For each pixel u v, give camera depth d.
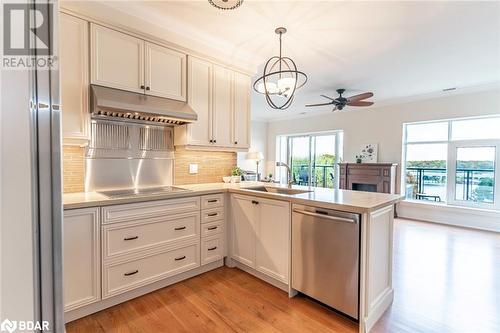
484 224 4.66
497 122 4.64
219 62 3.11
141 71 2.48
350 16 2.42
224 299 2.25
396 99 5.61
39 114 0.64
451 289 2.45
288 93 2.54
